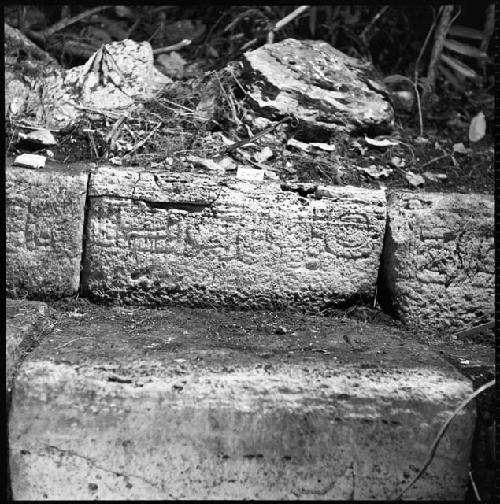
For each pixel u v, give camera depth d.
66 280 3.12
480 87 4.10
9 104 3.44
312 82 3.60
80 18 4.10
